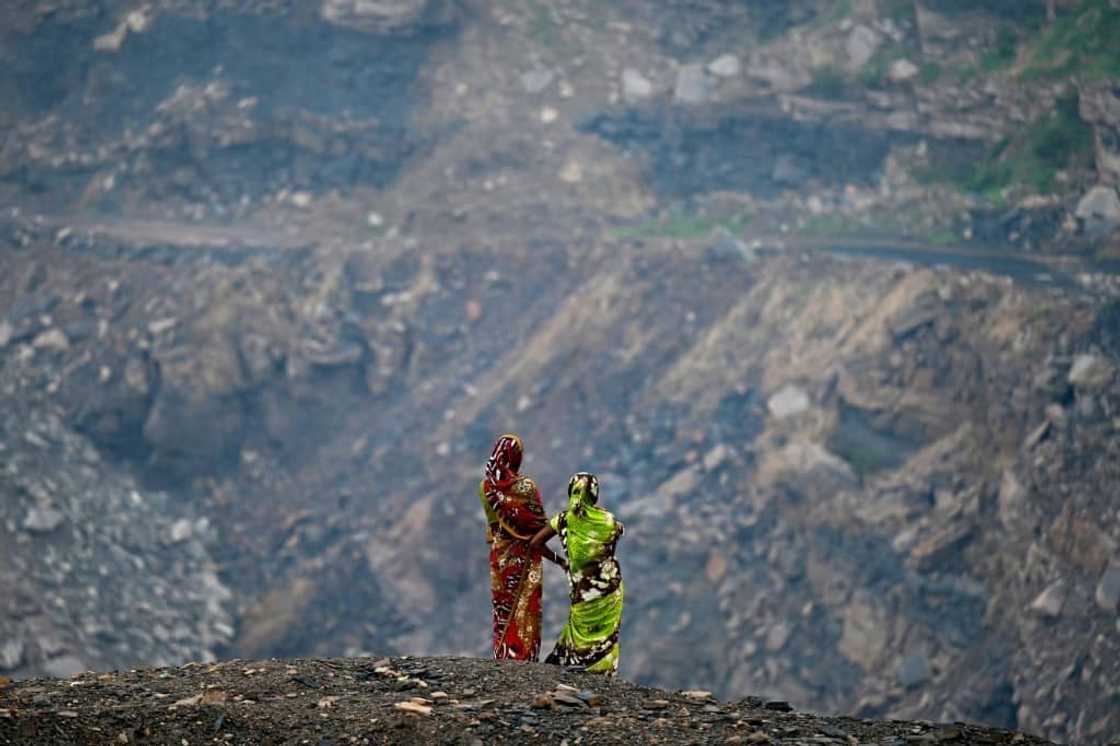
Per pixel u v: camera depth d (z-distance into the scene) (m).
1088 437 87.00
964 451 95.56
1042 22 133.75
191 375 133.12
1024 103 127.88
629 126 152.50
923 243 124.19
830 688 89.44
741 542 102.00
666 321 126.56
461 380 134.38
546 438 122.31
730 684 93.06
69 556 116.00
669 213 144.62
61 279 147.50
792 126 145.50
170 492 131.00
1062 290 101.00
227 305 139.12
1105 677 74.38
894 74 140.75
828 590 94.88
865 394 102.75
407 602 116.31
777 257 126.94
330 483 130.50
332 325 137.75
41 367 139.88
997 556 88.12
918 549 90.81
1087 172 118.62
